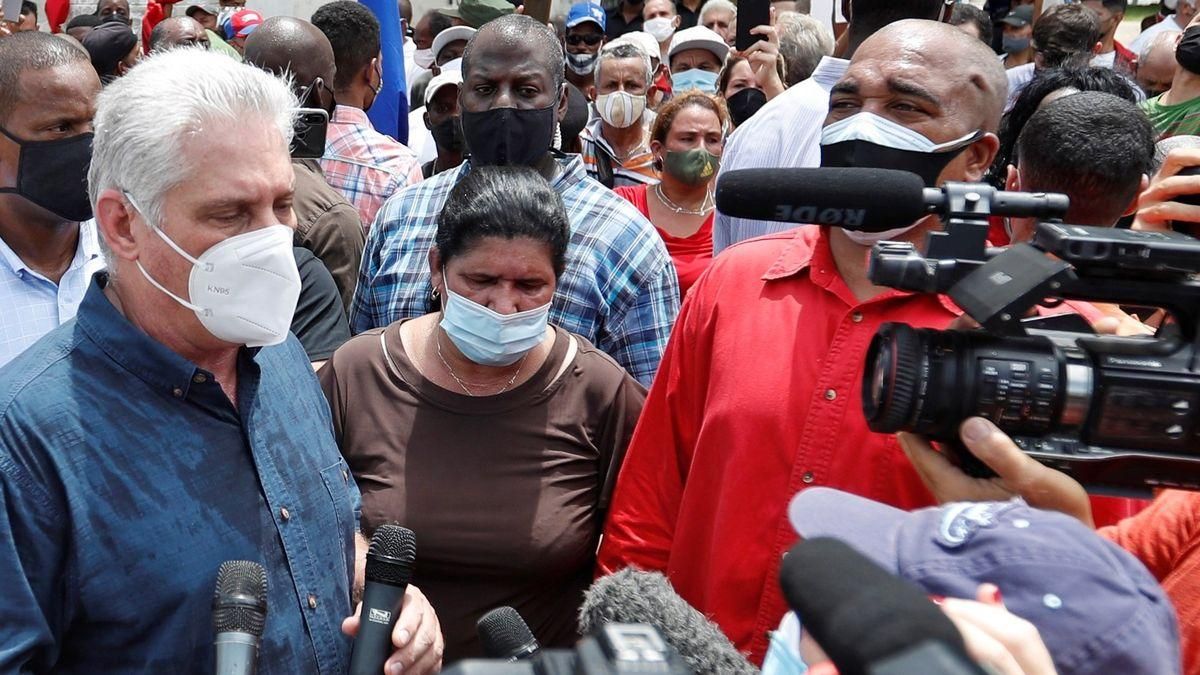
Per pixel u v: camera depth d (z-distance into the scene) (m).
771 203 1.70
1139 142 2.37
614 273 3.21
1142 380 1.44
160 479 1.81
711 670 1.39
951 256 1.58
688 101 4.79
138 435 1.80
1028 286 1.45
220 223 1.82
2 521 1.67
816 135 3.72
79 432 1.75
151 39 6.66
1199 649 1.69
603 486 2.65
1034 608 1.07
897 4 3.57
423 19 8.33
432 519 2.50
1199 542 1.74
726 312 2.26
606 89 5.82
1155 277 1.47
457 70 5.41
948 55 2.08
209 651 1.82
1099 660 1.04
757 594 2.12
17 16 6.48
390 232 3.37
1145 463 1.47
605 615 1.50
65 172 2.70
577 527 2.56
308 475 2.06
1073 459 1.47
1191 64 4.29
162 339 1.90
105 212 1.85
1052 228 1.49
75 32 8.03
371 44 4.88
